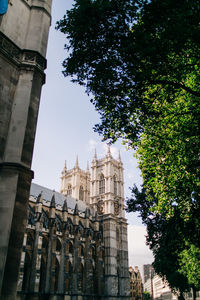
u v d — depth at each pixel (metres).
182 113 21.56
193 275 38.91
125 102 20.25
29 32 24.03
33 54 23.06
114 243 99.06
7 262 16.45
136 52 17.39
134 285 132.12
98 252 93.00
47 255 71.19
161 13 15.31
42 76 23.41
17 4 23.92
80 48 19.56
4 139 19.84
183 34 14.89
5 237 16.95
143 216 40.12
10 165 18.91
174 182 24.92
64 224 81.88
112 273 92.31
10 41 22.03
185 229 28.17
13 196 18.16
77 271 79.75
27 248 67.12
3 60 21.30
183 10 14.29
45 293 66.25
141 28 16.89
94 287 87.62
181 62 19.34
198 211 24.52
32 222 71.00
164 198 26.56
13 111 20.77
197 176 23.02
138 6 16.92
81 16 18.23
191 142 23.52
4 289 15.82
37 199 75.31
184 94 23.23
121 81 19.56
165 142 24.64
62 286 72.75
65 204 85.56
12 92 21.28
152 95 21.03
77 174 117.75
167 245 35.19
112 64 18.64
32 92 21.88
